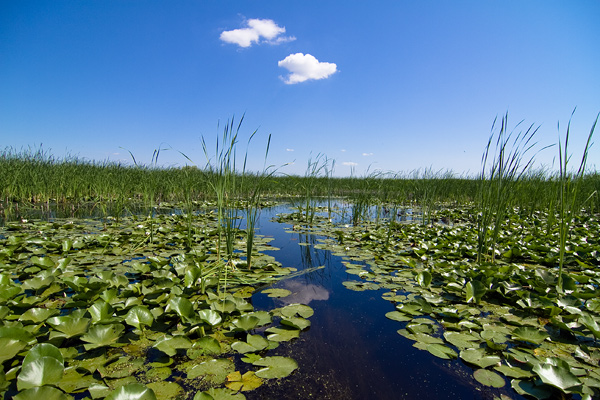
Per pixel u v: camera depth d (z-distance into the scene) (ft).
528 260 11.87
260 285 9.18
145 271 9.24
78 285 7.17
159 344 5.37
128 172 29.66
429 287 8.98
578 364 5.32
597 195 25.81
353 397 4.59
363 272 10.16
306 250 13.79
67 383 4.52
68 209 23.54
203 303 7.19
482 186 12.06
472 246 13.60
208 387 4.68
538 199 24.07
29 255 10.41
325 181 42.37
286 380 4.91
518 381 4.92
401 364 5.46
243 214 22.20
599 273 9.72
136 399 4.00
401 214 25.96
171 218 19.38
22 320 5.68
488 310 7.58
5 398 4.08
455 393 4.74
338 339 6.24
